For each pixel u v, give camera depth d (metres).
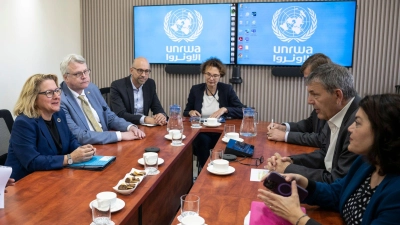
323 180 1.78
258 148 2.51
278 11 4.59
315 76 1.90
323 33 4.52
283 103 4.81
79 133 2.56
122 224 1.39
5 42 3.83
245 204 1.57
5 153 2.80
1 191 1.47
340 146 1.81
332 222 1.45
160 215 2.46
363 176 1.40
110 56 5.21
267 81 4.81
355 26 4.46
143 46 5.02
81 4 5.19
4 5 3.79
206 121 3.40
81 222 1.37
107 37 5.18
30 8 4.17
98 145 2.53
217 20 4.76
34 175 1.89
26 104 2.11
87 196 1.62
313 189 1.55
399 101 1.19
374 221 1.16
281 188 1.45
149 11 4.93
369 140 1.22
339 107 1.88
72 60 2.70
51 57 4.59
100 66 5.26
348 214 1.39
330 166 2.01
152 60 5.03
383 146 1.19
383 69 4.48
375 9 4.40
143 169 2.01
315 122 2.85
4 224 1.34
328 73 1.85
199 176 1.94
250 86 4.87
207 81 3.75
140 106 3.80
